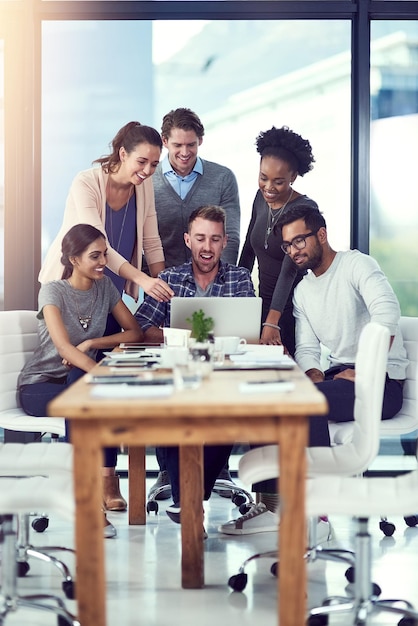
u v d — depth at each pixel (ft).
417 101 16.49
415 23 16.39
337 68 16.46
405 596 10.26
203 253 15.58
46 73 16.42
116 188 16.44
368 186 16.42
